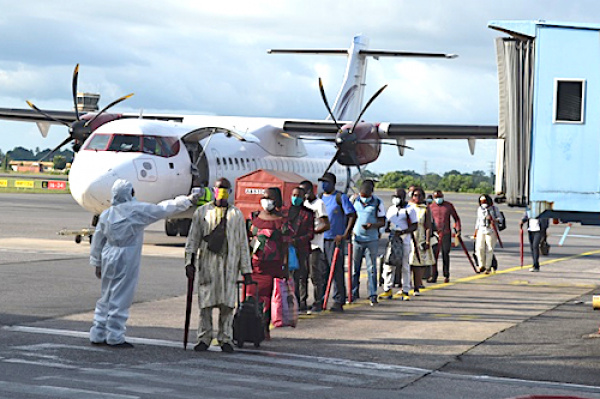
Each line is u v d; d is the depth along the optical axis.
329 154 32.88
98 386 7.85
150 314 12.68
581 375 9.26
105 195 21.84
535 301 15.32
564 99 10.09
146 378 8.32
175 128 24.41
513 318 13.29
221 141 26.16
